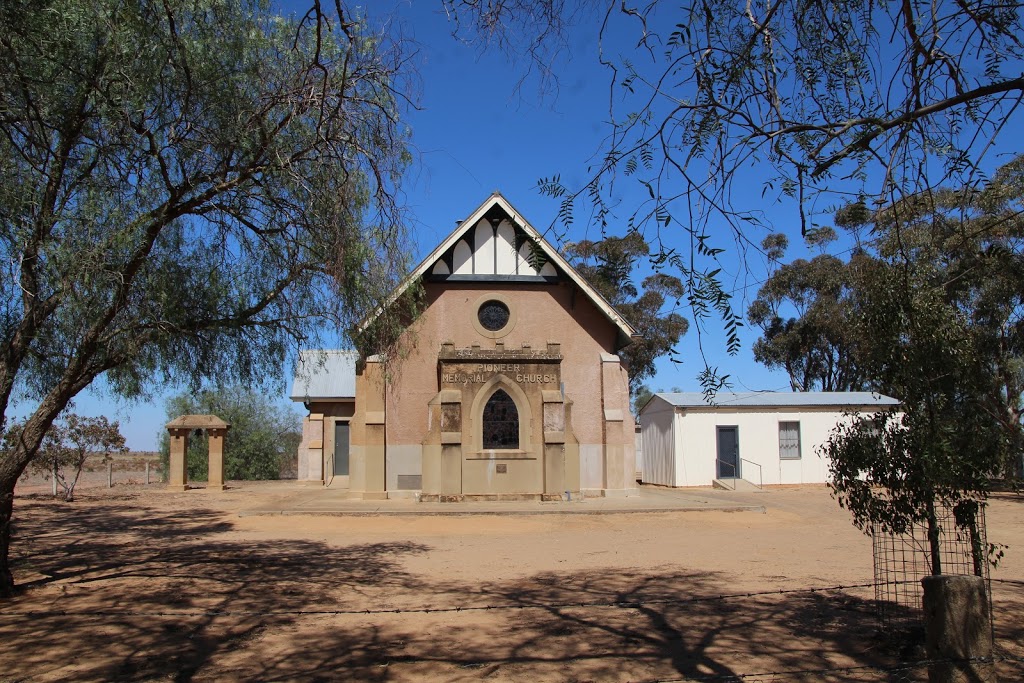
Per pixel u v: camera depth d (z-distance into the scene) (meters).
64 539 17.73
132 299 10.91
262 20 10.70
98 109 10.12
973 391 8.43
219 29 10.51
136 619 10.13
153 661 8.19
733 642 8.87
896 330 8.34
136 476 50.88
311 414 35.62
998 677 7.20
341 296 11.71
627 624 9.78
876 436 8.78
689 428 33.31
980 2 4.91
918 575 12.60
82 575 13.25
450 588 12.20
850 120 4.73
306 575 13.34
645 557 15.19
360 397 24.45
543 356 24.00
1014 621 9.52
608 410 24.98
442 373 23.80
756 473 33.09
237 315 11.98
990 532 18.50
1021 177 6.38
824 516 21.98
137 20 9.70
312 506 22.41
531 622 9.91
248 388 13.00
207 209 11.14
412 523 20.17
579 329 25.42
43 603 11.12
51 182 10.39
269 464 42.84
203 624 9.85
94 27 9.74
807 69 5.02
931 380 8.20
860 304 8.94
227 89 10.44
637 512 21.36
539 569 13.91
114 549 16.22
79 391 11.58
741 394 35.44
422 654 8.44
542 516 21.00
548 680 7.49
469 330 24.92
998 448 8.16
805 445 33.50
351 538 18.00
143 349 11.82
